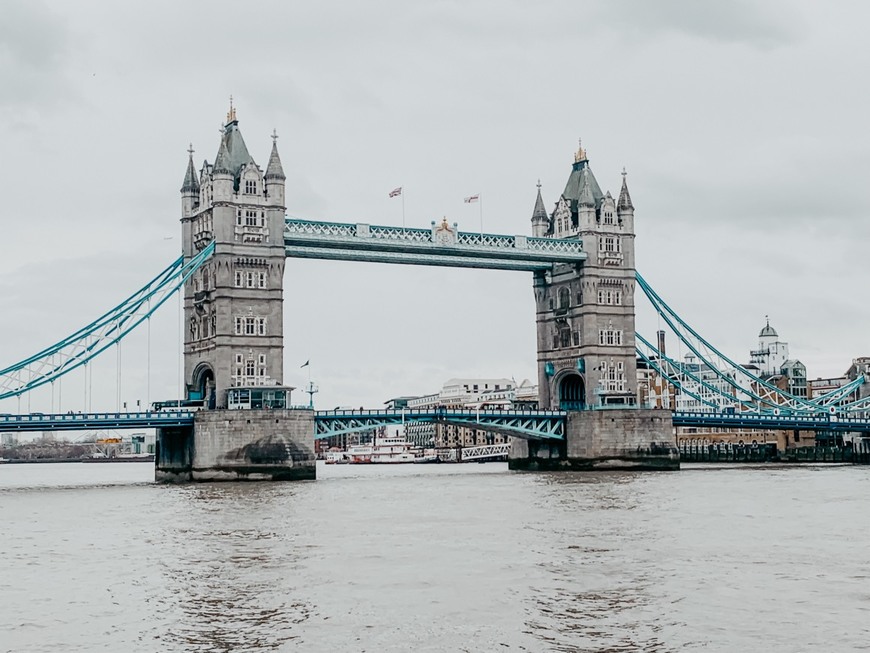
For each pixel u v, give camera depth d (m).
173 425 139.88
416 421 159.00
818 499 98.00
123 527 78.31
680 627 43.34
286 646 41.03
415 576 54.19
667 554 60.88
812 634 42.16
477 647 40.72
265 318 146.75
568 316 176.38
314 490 118.56
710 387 187.12
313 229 151.50
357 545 65.69
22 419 131.38
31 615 46.56
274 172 148.38
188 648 40.97
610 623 44.06
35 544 69.00
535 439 175.88
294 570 56.31
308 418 142.12
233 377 144.25
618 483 126.31
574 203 179.38
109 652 40.56
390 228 157.38
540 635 42.31
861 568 56.00
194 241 152.25
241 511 89.81
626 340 175.50
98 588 52.31
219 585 52.47
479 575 54.31
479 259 167.12
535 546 64.44
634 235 178.00
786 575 54.00
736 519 79.25
